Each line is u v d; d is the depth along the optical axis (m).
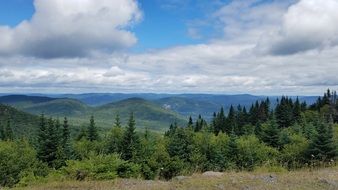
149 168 44.09
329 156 44.66
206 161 50.38
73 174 19.55
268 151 49.19
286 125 104.25
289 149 48.66
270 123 61.50
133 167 22.48
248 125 102.12
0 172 34.59
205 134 57.28
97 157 21.48
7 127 97.81
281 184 15.19
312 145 45.66
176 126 69.81
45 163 46.94
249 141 51.12
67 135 58.25
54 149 49.81
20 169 37.09
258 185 14.97
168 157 46.19
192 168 42.16
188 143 54.16
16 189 16.55
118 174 21.50
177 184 15.41
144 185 15.65
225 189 14.32
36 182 20.34
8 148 40.00
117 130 54.75
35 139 64.88
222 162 47.03
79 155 50.97
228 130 105.88
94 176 19.42
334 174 17.89
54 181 18.80
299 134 62.56
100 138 68.19
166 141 55.56
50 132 50.75
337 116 104.00
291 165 35.88
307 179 16.19
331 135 45.78
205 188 14.38
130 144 49.09
